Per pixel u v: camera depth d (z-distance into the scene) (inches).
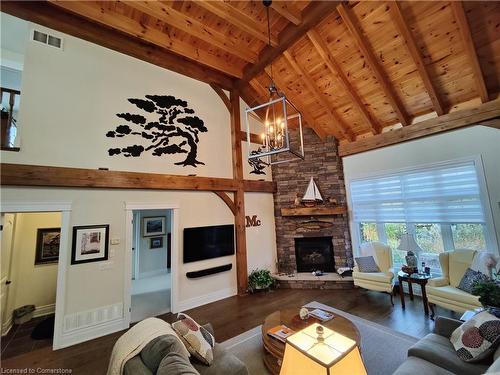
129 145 164.9
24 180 126.6
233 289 203.9
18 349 128.7
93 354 122.9
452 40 135.8
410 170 183.5
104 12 141.3
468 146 156.9
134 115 169.0
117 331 146.3
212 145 209.3
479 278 126.6
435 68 150.0
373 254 187.5
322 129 229.3
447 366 74.5
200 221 193.6
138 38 167.2
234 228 213.9
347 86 177.8
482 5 118.6
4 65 184.5
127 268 154.3
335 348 42.9
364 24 144.5
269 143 103.9
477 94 152.6
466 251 144.9
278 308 168.2
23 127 130.3
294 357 40.7
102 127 155.4
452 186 163.2
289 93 208.4
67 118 143.7
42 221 184.4
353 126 214.2
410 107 178.5
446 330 91.0
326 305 165.5
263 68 192.2
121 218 156.9
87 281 140.8
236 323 148.2
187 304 177.3
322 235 223.0
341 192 221.3
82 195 145.0
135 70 172.9
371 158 207.6
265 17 155.3
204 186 194.1
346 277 199.9
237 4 144.6
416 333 125.9
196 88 205.0
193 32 152.7
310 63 181.6
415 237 182.5
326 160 228.4
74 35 149.6
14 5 130.0
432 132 169.2
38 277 178.5
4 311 150.9
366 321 140.2
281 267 232.7
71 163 142.4
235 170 217.2
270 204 245.1
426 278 147.7
